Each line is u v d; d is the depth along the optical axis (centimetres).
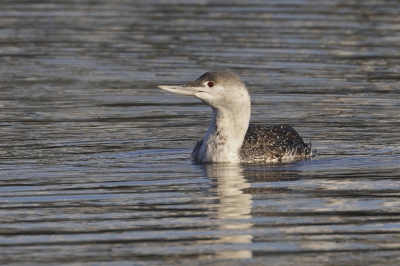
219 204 1121
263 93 1884
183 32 2503
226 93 1362
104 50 2295
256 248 958
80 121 1645
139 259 922
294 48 2316
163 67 2105
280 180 1259
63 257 926
